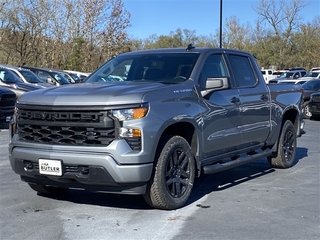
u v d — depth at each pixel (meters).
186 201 6.18
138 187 5.52
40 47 37.00
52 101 5.59
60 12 37.53
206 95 6.42
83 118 5.44
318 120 19.03
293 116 9.05
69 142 5.54
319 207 6.18
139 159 5.36
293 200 6.52
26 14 35.94
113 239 4.94
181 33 53.94
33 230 5.22
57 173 5.53
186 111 5.99
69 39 37.97
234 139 6.97
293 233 5.16
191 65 6.60
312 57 57.59
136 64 6.98
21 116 5.91
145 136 5.40
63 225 5.39
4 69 17.47
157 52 7.14
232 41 58.91
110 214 5.82
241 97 7.15
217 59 7.09
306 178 7.95
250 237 5.03
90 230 5.22
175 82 6.32
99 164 5.33
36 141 5.77
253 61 7.98
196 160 6.29
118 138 5.36
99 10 36.97
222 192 6.96
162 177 5.67
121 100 5.39
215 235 5.08
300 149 11.08
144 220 5.57
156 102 5.62
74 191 6.96
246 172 8.48
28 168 5.84
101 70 7.27
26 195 6.70
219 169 6.67
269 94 7.96
